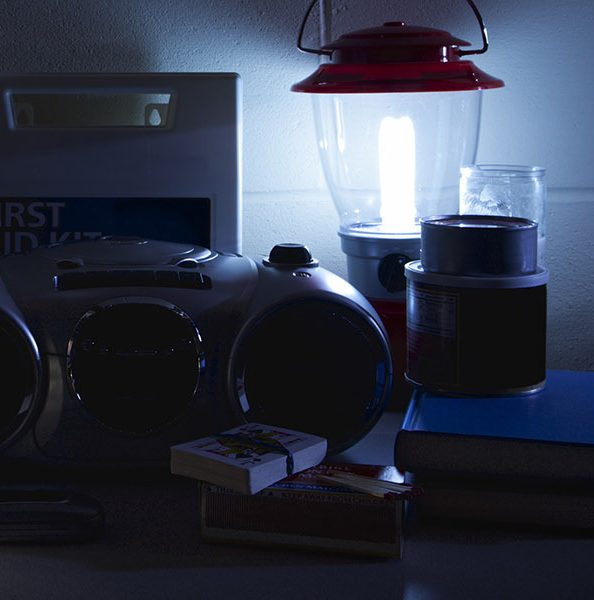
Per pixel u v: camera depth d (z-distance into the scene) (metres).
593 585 0.47
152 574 0.49
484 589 0.47
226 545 0.52
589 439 0.54
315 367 0.60
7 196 0.76
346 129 0.81
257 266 0.63
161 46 0.82
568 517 0.54
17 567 0.49
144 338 0.57
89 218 0.77
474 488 0.54
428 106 0.79
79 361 0.57
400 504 0.50
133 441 0.57
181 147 0.77
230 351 0.58
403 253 0.71
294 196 0.85
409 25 0.78
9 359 0.56
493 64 0.82
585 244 0.85
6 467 0.58
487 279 0.60
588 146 0.83
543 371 0.63
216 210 0.77
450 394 0.62
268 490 0.51
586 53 0.82
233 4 0.82
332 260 0.86
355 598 0.46
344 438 0.61
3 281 0.59
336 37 0.82
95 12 0.81
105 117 0.82
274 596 0.46
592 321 0.85
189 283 0.60
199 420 0.58
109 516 0.55
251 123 0.84
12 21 0.81
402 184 0.80
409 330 0.65
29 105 0.81
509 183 0.78
